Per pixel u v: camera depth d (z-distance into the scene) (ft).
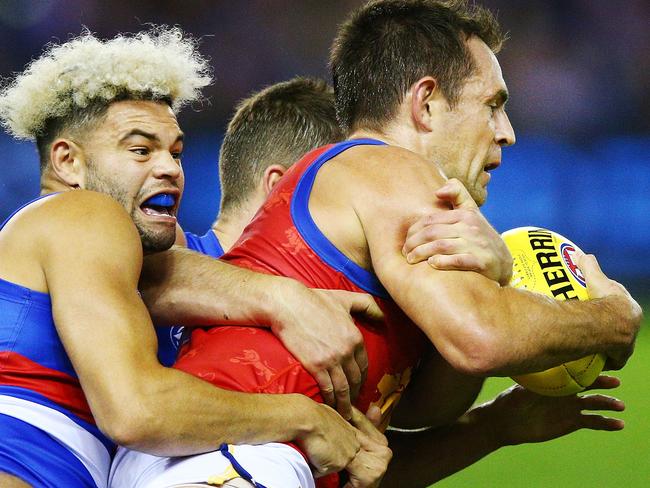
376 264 27.58
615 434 68.90
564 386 31.09
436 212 27.35
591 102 161.27
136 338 25.38
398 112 32.01
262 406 26.32
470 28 32.65
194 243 40.91
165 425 24.82
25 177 141.38
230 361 27.89
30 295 27.32
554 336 26.84
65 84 30.07
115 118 29.94
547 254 31.42
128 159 29.86
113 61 29.96
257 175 41.50
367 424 29.12
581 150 160.56
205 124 154.81
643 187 158.10
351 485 28.76
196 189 150.82
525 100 162.20
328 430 27.25
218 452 25.80
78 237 26.68
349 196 28.50
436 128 31.83
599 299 29.40
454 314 25.98
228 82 158.40
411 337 29.76
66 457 27.61
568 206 158.30
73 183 30.37
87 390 25.05
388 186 28.17
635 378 84.69
